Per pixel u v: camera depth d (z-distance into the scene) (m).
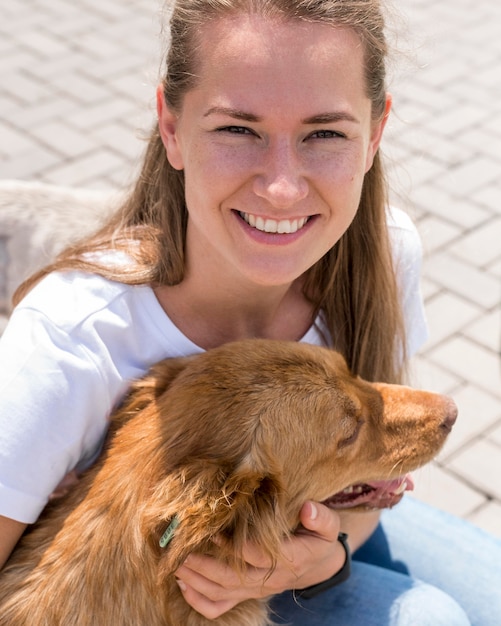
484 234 6.18
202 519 2.17
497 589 2.87
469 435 4.78
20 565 2.53
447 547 3.00
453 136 7.16
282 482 2.42
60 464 2.42
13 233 3.67
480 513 4.40
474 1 9.23
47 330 2.38
